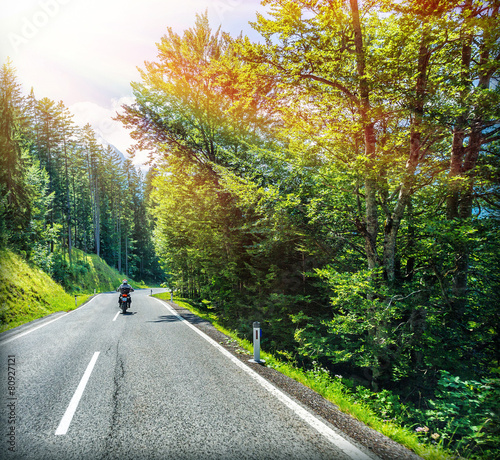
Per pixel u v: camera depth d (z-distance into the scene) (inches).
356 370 364.2
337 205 353.7
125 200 2618.1
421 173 287.1
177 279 1026.7
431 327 277.9
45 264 1010.7
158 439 115.5
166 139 604.7
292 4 253.9
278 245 416.8
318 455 105.6
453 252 268.8
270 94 344.2
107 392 163.3
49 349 261.0
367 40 338.6
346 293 272.5
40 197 1158.3
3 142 765.9
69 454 105.0
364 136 320.8
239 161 504.4
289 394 163.8
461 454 130.5
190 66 588.1
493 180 291.9
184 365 213.6
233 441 114.0
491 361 240.7
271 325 438.6
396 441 123.0
